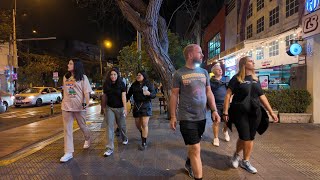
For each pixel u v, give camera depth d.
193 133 4.31
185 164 5.32
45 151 6.87
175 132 9.05
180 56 26.61
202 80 4.39
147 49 11.13
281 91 11.04
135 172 5.31
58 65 43.75
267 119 5.35
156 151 6.74
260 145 7.26
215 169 5.45
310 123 10.66
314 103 10.72
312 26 10.19
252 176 5.09
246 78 5.22
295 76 12.09
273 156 6.30
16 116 16.39
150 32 10.86
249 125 5.24
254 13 20.50
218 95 7.33
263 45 15.42
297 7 13.90
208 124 10.53
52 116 15.66
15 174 5.25
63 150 6.94
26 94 23.28
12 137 9.21
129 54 23.41
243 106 5.16
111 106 6.68
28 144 8.16
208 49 36.78
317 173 5.23
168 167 5.58
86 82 6.36
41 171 5.40
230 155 6.36
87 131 6.99
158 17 11.90
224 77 18.47
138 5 11.57
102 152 6.70
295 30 12.34
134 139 8.06
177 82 4.37
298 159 6.08
